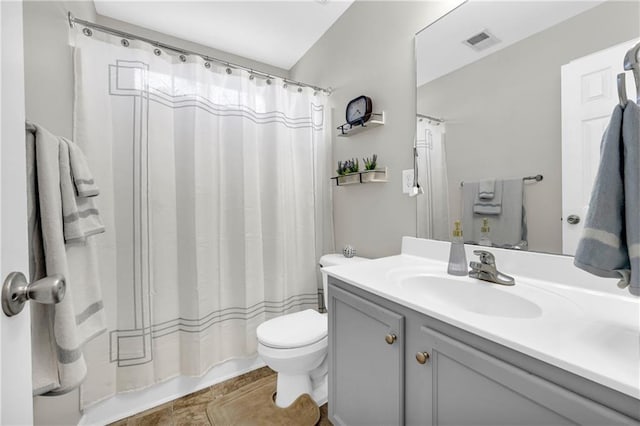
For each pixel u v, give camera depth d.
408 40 1.51
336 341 1.21
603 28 0.85
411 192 1.50
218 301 1.78
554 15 0.96
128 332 1.48
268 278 1.98
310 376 1.56
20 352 0.44
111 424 1.43
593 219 0.62
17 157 0.45
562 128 0.94
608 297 0.83
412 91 1.50
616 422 0.47
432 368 0.79
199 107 1.69
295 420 1.38
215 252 1.75
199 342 1.65
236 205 1.84
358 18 1.84
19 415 0.43
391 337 0.90
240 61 2.50
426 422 0.82
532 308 0.84
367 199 1.85
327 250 2.21
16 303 0.43
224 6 1.87
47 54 1.08
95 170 1.41
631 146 0.57
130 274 1.49
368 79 1.79
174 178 1.65
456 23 1.27
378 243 1.77
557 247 0.96
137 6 1.86
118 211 1.48
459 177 1.27
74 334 0.83
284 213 2.02
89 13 1.73
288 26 2.11
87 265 1.04
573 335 0.62
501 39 1.10
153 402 1.55
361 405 1.07
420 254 1.44
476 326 0.67
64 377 0.79
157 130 1.58
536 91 1.00
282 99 2.01
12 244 0.43
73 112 1.33
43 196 0.81
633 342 0.60
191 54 1.67
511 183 1.08
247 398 1.58
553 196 0.97
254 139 1.89
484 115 1.17
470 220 1.23
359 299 1.06
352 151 1.96
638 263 0.56
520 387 0.59
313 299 2.13
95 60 1.42
